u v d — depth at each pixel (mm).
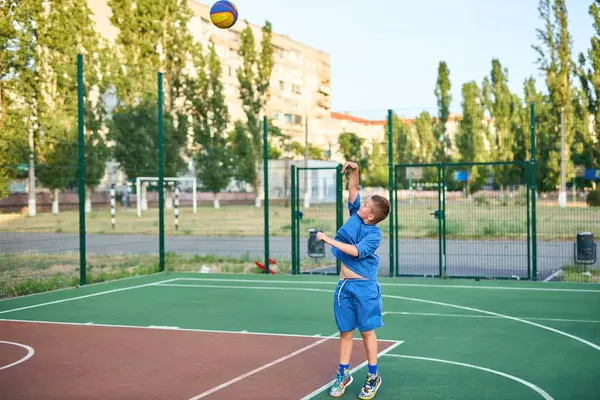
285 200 37562
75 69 19344
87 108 25188
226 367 6562
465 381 5965
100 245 22438
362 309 5418
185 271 15758
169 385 5906
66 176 21422
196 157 34438
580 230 17797
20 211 15773
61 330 8680
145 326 8938
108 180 33406
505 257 17391
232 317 9594
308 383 5926
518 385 5824
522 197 18094
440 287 12438
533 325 8688
